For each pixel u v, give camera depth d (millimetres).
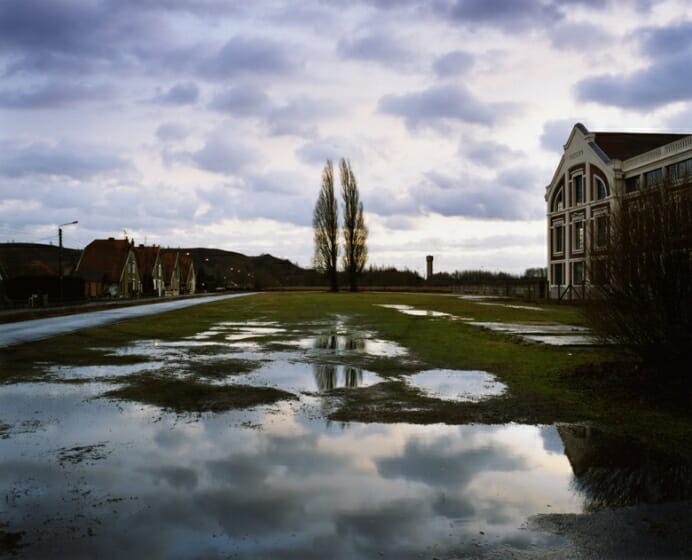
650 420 7469
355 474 5434
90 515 4449
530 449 6270
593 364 10859
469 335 19000
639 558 3803
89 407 8219
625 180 45656
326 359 13344
